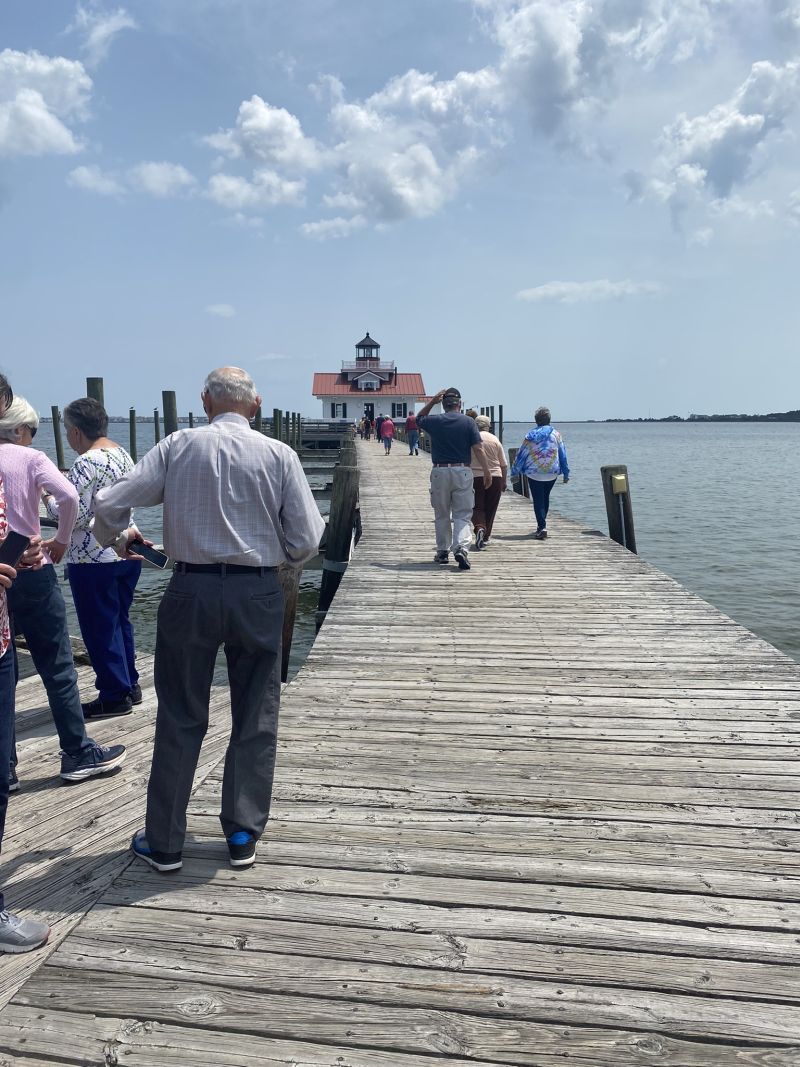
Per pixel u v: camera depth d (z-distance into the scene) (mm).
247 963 2283
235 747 2793
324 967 2268
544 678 4961
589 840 2975
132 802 3516
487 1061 1946
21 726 4516
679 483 44062
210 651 2680
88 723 4484
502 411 30203
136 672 4785
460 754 3775
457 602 7039
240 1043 1999
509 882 2695
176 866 2752
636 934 2418
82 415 4246
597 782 3469
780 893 2633
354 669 5152
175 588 2635
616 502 10742
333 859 2838
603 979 2219
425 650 5582
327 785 3434
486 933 2420
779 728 4109
